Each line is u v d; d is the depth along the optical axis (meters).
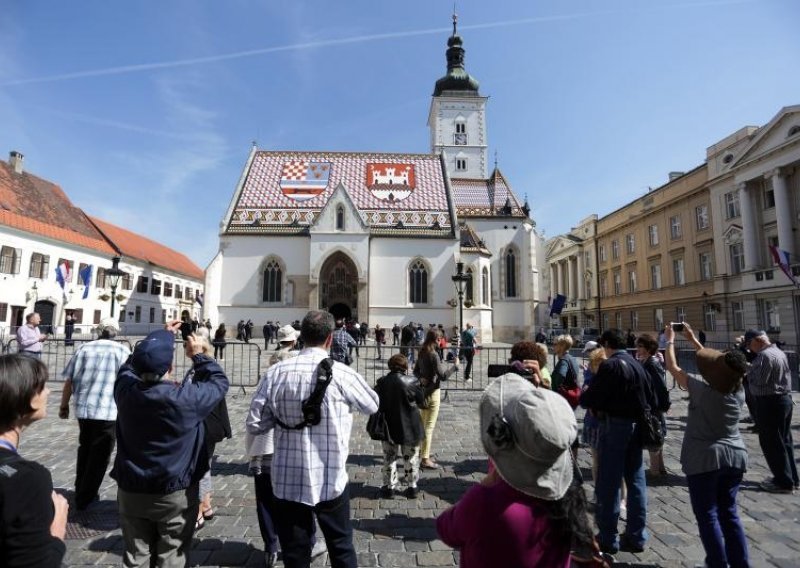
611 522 4.62
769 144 32.97
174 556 3.44
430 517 5.57
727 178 36.50
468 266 40.12
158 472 3.23
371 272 39.00
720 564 3.91
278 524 3.44
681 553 4.71
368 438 9.29
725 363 4.05
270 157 44.62
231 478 6.89
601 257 56.66
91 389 5.71
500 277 46.09
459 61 66.75
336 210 38.25
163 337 3.48
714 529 3.98
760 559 4.57
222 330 20.95
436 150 63.75
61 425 9.91
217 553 4.68
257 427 3.48
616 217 52.69
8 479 1.89
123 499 3.37
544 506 2.09
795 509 5.84
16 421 2.17
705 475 4.06
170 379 3.65
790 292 30.95
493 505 2.11
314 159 44.66
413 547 4.82
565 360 6.59
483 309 40.09
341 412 3.52
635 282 49.19
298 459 3.38
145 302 54.25
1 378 2.07
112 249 47.69
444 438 9.31
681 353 21.72
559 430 1.99
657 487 6.68
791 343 30.77
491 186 50.97
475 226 46.97
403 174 44.28
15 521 1.88
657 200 45.28
